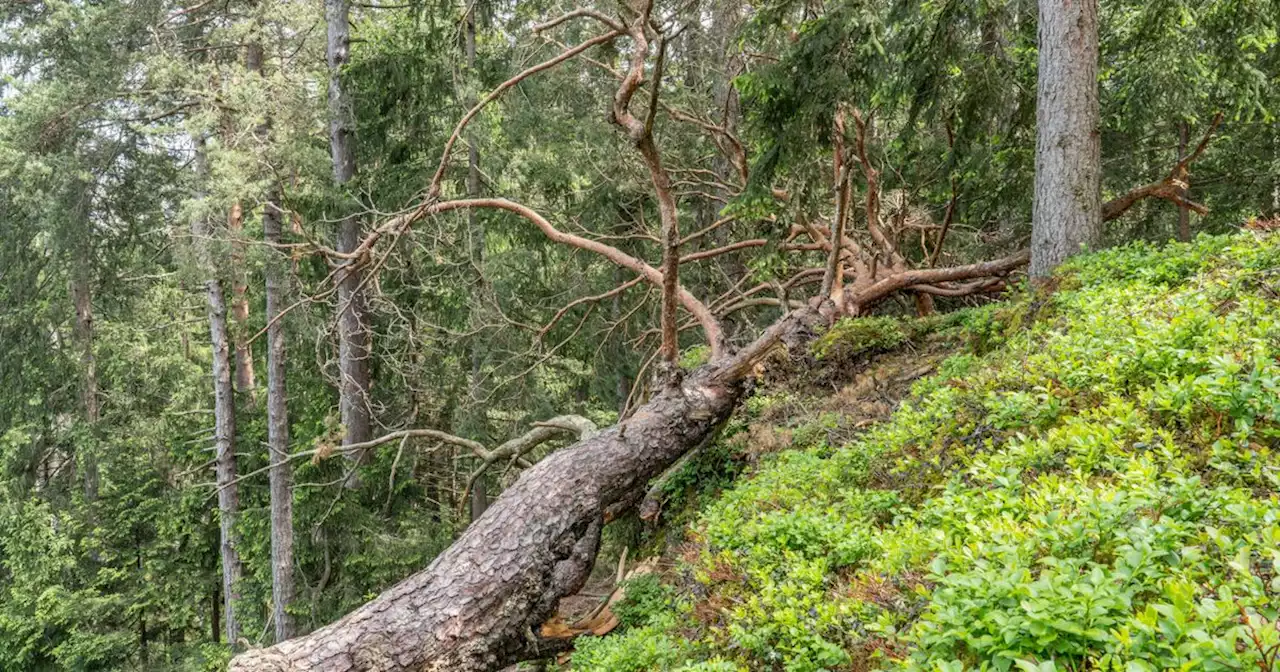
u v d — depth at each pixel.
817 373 9.02
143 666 17.42
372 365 14.42
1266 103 10.37
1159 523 2.67
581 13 7.99
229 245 11.08
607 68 8.80
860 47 8.28
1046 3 8.04
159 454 18.25
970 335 8.19
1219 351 3.96
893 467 5.34
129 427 18.00
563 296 14.18
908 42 9.37
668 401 8.34
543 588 6.70
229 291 15.95
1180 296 5.11
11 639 16.62
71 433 17.72
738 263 14.50
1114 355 4.50
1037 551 2.91
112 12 13.42
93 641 16.52
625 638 5.65
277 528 13.16
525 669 7.63
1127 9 10.20
